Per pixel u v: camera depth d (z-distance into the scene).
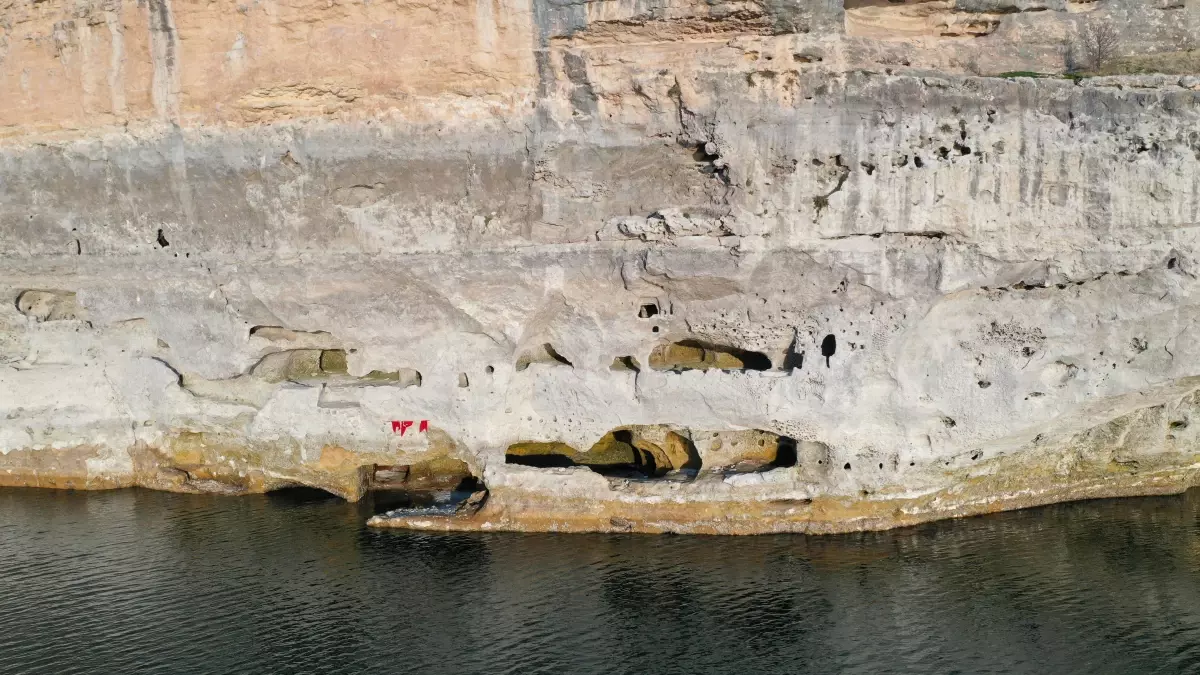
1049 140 16.70
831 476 18.03
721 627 15.29
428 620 15.65
